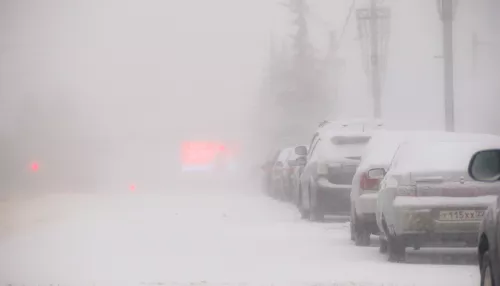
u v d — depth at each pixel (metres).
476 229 39.62
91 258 46.28
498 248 25.92
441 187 40.06
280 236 58.22
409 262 42.72
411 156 41.78
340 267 41.00
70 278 38.34
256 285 35.34
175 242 54.59
